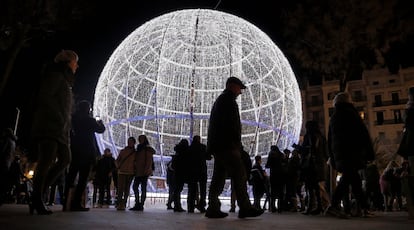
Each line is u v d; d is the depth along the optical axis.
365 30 13.37
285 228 3.32
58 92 4.44
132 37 13.43
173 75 14.02
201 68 14.13
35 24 13.42
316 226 3.62
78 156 5.96
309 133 6.79
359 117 5.47
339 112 5.51
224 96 4.73
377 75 42.16
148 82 13.78
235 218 4.77
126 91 13.16
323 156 6.68
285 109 13.16
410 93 4.91
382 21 13.12
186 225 3.46
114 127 13.15
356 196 5.46
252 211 4.69
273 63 13.34
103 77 13.40
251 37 13.20
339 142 5.39
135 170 7.55
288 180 8.60
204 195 7.29
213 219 4.52
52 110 4.35
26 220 3.51
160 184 12.86
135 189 7.65
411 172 4.89
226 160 4.60
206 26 13.33
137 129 13.70
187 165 7.24
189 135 14.08
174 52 14.16
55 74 4.50
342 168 5.37
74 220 3.72
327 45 14.17
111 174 9.94
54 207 7.41
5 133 7.28
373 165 10.43
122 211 6.74
